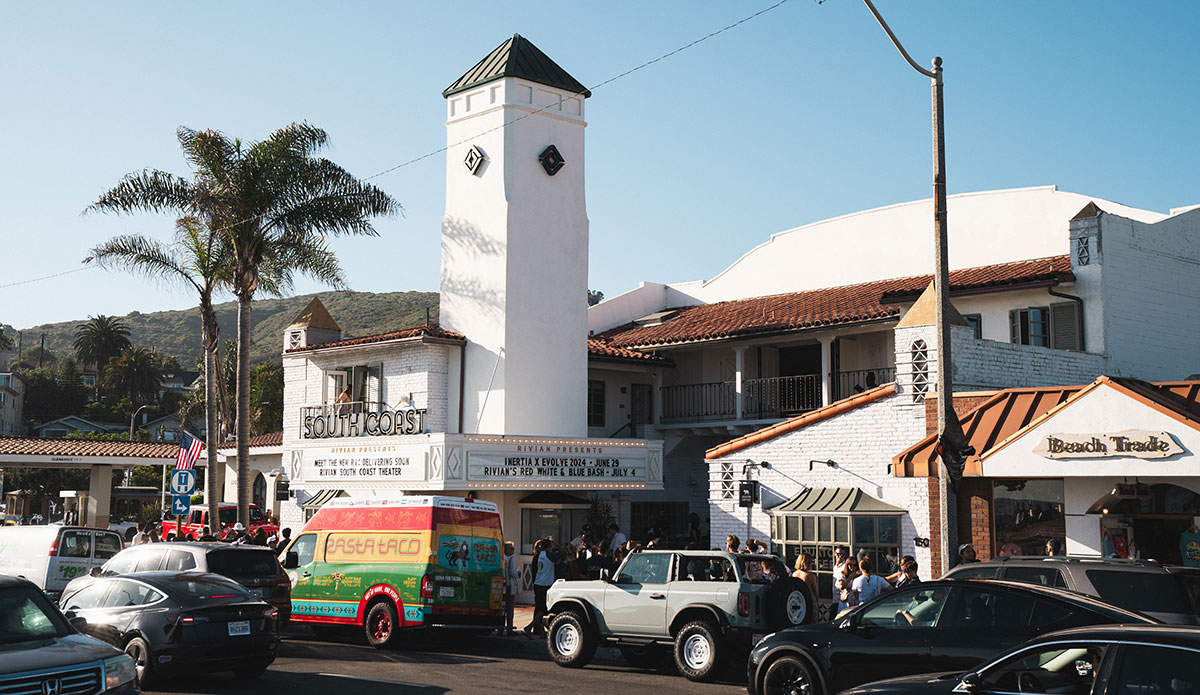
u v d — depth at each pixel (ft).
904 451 57.21
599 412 105.70
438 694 42.11
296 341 107.76
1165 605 35.45
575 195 98.89
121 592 45.27
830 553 67.10
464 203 97.09
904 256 110.73
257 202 95.09
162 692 42.24
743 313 111.04
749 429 102.47
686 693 43.80
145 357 405.80
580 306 97.96
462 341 94.94
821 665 37.04
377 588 59.00
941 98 47.98
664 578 50.19
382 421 93.66
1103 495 54.65
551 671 50.39
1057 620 33.12
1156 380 85.15
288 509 98.22
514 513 87.86
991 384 65.82
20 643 30.96
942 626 35.17
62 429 356.59
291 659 53.36
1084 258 83.15
